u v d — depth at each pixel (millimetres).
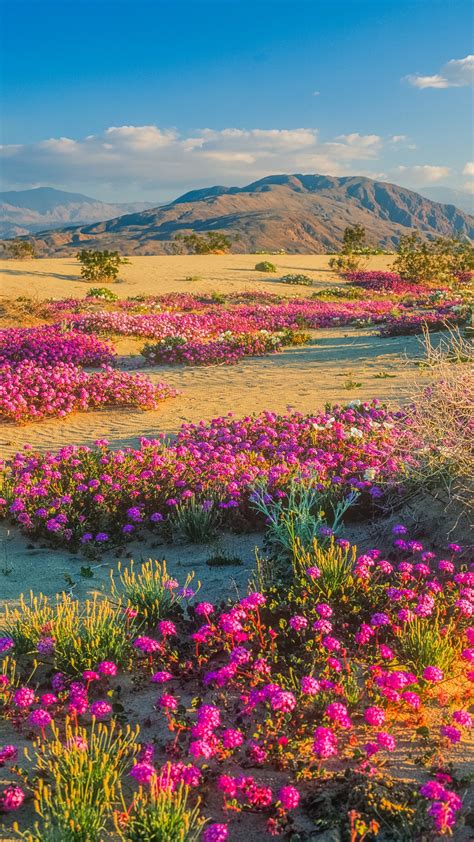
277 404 13062
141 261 48438
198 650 4656
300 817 3170
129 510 7012
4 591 5867
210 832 2758
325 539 6113
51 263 44344
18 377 13367
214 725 3488
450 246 48688
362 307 29953
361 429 9930
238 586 5797
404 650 4438
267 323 24516
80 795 3104
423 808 3070
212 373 16812
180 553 6719
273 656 4387
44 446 10727
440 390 7000
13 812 3234
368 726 3832
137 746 3633
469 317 20047
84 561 6574
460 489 6387
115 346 20766
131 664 4500
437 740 3717
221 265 46594
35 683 4426
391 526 6488
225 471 8234
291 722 3789
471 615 4809
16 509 7199
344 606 4992
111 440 11008
